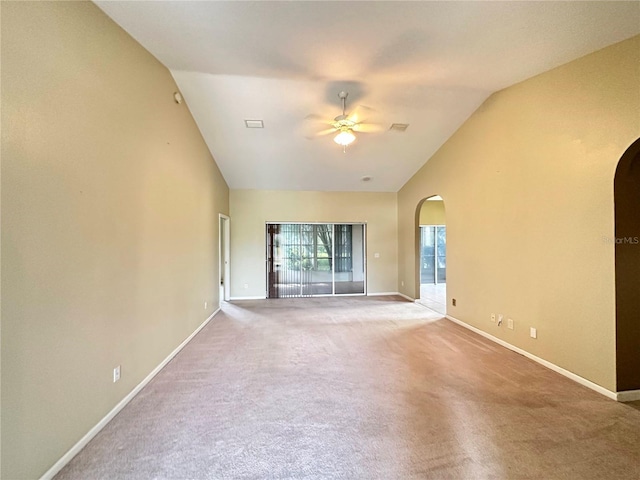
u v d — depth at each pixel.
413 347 3.83
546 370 3.12
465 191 4.61
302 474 1.75
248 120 4.32
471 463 1.82
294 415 2.33
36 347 1.68
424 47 2.70
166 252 3.36
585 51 2.68
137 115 2.73
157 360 3.12
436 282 9.16
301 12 2.22
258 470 1.78
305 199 7.22
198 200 4.51
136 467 1.81
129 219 2.60
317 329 4.62
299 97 3.81
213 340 4.12
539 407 2.43
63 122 1.87
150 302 2.97
